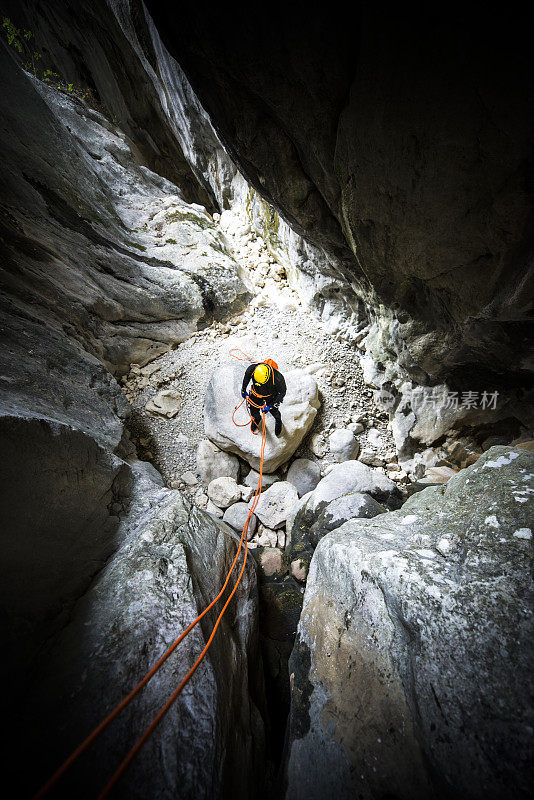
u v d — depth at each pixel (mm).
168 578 1902
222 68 2197
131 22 6289
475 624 1348
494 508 1721
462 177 1752
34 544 1792
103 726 1292
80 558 2043
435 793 1144
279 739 2014
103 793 1140
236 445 3861
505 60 1281
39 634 1583
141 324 5129
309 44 1774
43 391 2863
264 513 3494
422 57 1483
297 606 2775
